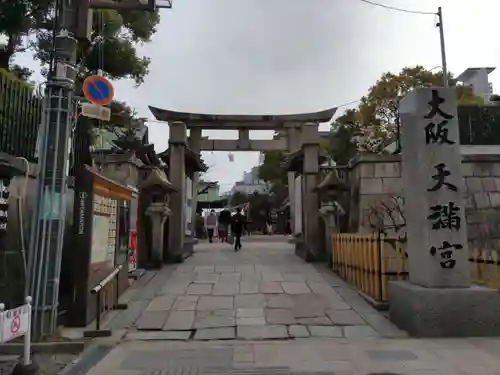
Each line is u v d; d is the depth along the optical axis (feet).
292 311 26.89
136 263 38.70
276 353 19.43
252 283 34.37
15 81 25.22
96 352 19.70
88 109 23.00
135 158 41.45
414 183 24.73
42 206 22.27
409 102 25.45
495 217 42.73
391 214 39.81
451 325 22.00
